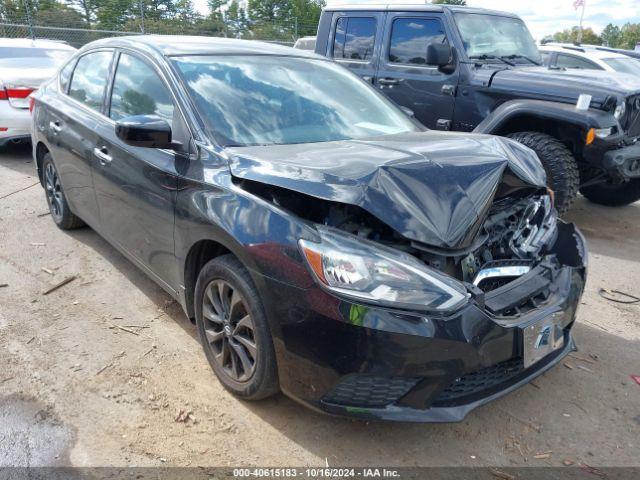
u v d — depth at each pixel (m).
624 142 5.29
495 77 5.76
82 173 3.98
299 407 2.73
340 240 2.25
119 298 3.75
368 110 3.66
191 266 2.92
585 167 5.67
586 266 2.96
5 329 3.31
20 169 7.23
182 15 17.56
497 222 2.78
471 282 2.47
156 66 3.34
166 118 3.13
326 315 2.17
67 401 2.71
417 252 2.36
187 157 2.91
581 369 3.21
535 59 6.73
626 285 4.48
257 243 2.37
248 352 2.63
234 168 2.65
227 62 3.44
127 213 3.43
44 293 3.77
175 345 3.22
